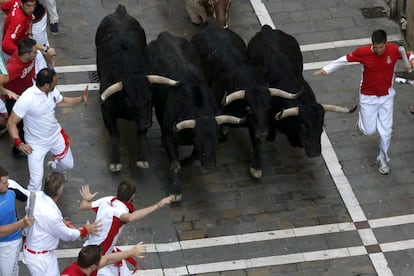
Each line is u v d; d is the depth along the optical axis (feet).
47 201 45.39
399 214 56.03
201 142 52.70
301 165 59.41
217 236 54.49
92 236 46.44
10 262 47.11
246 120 55.57
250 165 59.11
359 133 61.72
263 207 56.49
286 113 54.29
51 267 46.42
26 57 53.78
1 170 44.73
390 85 56.13
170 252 53.36
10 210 45.47
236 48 58.70
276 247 53.88
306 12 72.69
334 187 57.88
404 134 61.62
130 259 48.34
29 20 57.26
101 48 58.85
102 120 62.18
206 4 68.39
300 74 59.62
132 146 60.44
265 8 73.10
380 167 58.80
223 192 57.47
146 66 56.80
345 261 53.06
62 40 69.15
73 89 64.64
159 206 46.29
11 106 55.93
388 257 53.31
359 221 55.57
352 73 66.69
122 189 46.34
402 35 70.64
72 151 59.77
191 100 54.08
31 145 52.44
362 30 70.85
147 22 71.46
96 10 72.49
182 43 58.85
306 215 55.98
